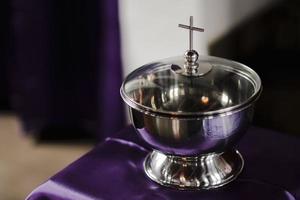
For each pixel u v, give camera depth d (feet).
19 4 6.23
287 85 5.49
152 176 3.24
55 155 6.28
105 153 3.46
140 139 3.33
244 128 3.11
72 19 6.11
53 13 6.15
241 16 5.38
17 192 5.62
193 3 4.62
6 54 6.84
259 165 3.32
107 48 5.61
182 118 2.96
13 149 6.43
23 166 6.08
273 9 5.87
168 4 4.73
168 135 3.02
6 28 6.66
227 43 5.17
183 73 3.17
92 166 3.36
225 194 3.12
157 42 4.94
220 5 4.98
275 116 5.29
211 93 3.09
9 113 7.25
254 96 3.06
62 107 6.63
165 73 3.21
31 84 6.58
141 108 3.03
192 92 3.09
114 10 5.41
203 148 3.05
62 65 6.39
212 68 3.21
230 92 3.10
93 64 6.27
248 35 5.47
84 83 6.42
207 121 2.97
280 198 3.11
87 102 6.51
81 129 6.72
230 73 3.19
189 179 3.16
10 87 7.04
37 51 6.39
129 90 3.15
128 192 3.17
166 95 3.11
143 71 3.28
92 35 6.10
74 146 6.48
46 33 6.26
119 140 3.56
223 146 3.09
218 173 3.19
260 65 5.57
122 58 5.60
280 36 5.66
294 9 5.78
